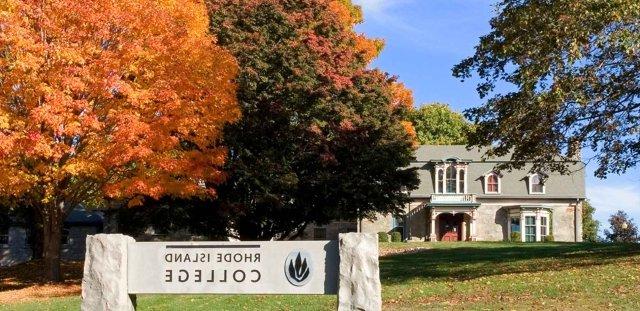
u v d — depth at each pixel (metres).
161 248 8.51
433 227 54.00
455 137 67.38
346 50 29.75
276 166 24.91
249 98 25.69
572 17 17.48
